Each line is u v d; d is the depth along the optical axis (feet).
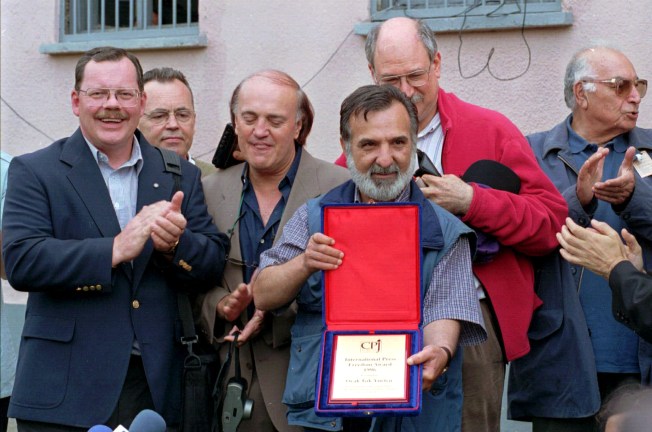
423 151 16.43
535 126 23.63
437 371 12.58
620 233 17.22
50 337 14.52
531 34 23.56
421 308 12.98
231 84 26.48
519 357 15.99
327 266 13.03
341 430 13.46
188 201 15.43
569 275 16.51
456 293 13.32
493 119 16.47
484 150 16.28
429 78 16.15
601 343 17.07
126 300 14.73
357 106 13.53
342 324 13.02
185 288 15.10
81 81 14.98
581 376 16.24
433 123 16.49
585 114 17.98
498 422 15.99
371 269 13.09
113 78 14.88
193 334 14.96
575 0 23.16
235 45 26.40
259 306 13.89
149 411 11.19
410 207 13.08
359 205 13.15
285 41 25.91
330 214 13.19
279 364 14.89
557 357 16.31
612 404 8.68
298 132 15.87
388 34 16.20
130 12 27.71
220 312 15.02
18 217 14.61
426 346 12.79
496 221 15.15
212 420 14.92
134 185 15.31
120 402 14.65
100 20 28.02
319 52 25.57
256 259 15.39
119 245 14.25
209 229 15.35
